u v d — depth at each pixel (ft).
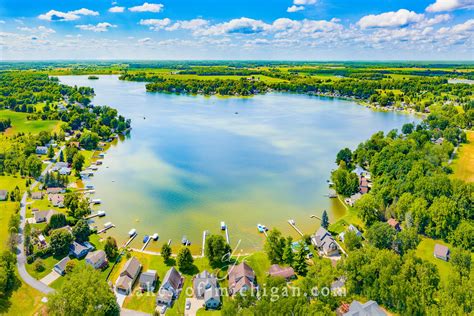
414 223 354.13
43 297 255.91
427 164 449.89
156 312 239.09
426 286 244.83
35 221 360.28
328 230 361.51
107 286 246.27
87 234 334.85
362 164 547.90
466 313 228.84
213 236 304.09
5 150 542.98
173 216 389.80
